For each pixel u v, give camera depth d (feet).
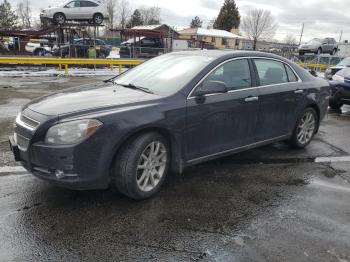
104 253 9.62
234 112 14.83
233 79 15.16
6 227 10.69
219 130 14.52
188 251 9.82
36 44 86.33
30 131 11.40
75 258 9.37
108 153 11.49
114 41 165.68
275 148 19.49
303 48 110.42
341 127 25.94
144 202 12.51
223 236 10.59
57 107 11.91
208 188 13.91
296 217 11.91
